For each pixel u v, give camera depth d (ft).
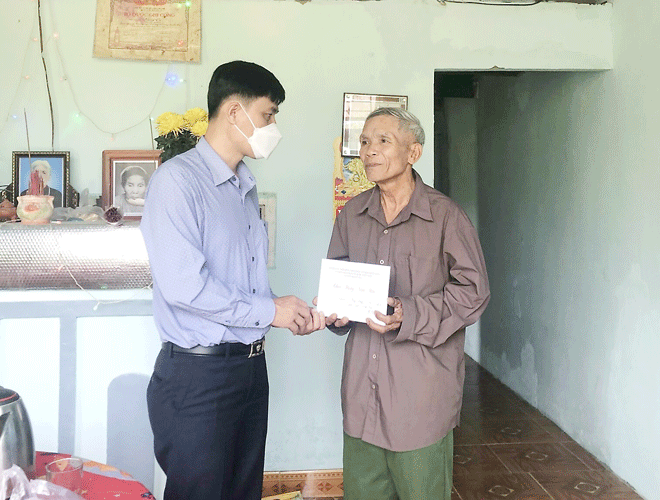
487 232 16.05
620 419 9.56
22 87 8.70
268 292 5.58
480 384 15.01
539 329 12.76
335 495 9.45
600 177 10.03
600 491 9.14
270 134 5.23
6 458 3.40
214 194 5.08
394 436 5.65
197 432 4.90
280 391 9.41
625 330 9.36
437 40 9.33
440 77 16.78
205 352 4.92
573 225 11.05
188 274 4.69
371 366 5.82
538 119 12.51
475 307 5.69
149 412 5.15
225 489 5.11
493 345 15.87
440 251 5.85
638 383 9.02
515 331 14.20
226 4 9.02
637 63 8.86
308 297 9.32
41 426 5.91
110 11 8.77
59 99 8.76
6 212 7.28
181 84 8.97
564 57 9.52
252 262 5.43
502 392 14.32
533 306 13.08
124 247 6.10
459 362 5.97
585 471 9.85
